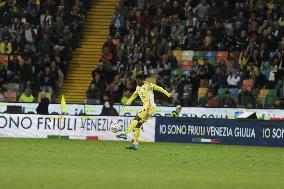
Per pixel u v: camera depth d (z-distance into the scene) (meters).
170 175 38.94
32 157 48.59
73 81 90.38
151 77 85.50
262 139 72.12
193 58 86.19
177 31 89.69
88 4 97.25
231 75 83.75
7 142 65.12
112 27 92.25
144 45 87.69
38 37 90.94
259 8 90.06
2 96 85.50
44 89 85.94
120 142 70.31
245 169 44.41
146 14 91.62
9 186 32.44
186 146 66.94
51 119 74.44
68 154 52.06
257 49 86.00
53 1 93.75
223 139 72.81
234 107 77.38
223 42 88.50
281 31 88.00
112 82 85.69
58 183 33.97
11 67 87.12
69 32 90.69
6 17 92.81
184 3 92.56
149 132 73.81
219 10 91.12
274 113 76.38
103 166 43.25
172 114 75.75
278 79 83.50
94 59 92.56
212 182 36.00
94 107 79.56
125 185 33.78
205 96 81.25
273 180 37.84
